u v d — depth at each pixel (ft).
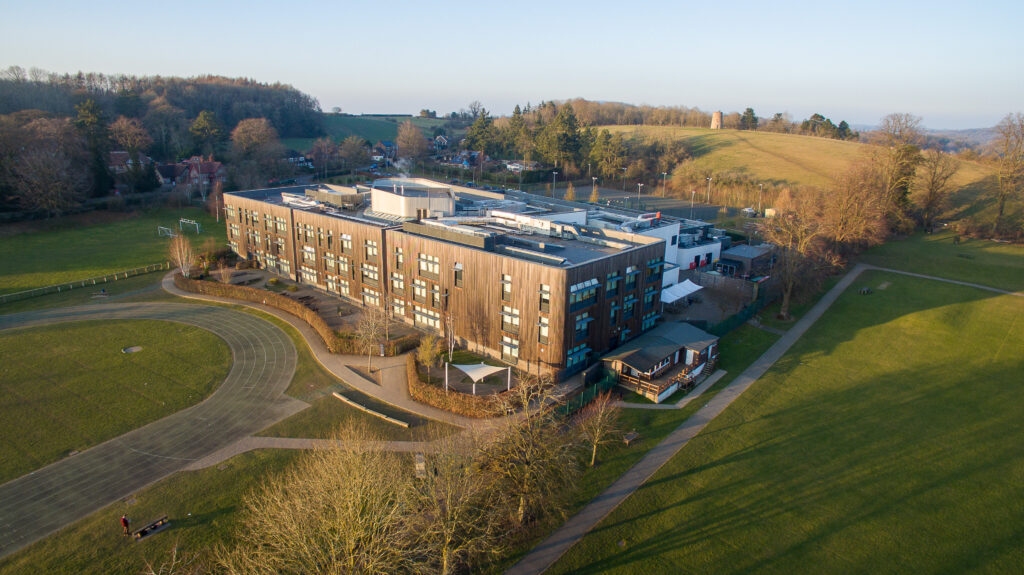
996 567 115.55
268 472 140.77
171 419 165.07
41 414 165.99
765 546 120.37
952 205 444.14
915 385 195.42
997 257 344.49
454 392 173.27
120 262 328.29
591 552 117.19
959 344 229.86
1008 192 398.01
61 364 197.98
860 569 114.62
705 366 204.85
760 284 293.43
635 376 190.49
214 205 453.58
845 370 206.39
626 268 207.92
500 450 122.11
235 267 322.34
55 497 130.52
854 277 316.60
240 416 167.63
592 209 327.06
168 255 342.85
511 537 120.16
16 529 120.06
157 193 489.67
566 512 128.26
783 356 218.18
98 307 257.14
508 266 194.29
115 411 168.66
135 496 131.34
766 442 159.63
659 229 290.56
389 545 96.17
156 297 272.72
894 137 414.82
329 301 269.03
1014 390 192.44
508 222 263.08
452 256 212.64
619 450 153.89
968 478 144.87
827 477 144.36
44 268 312.91
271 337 227.40
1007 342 231.91
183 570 108.68
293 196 322.34
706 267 326.44
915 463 151.12
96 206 442.91
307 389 185.06
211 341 221.66
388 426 163.32
